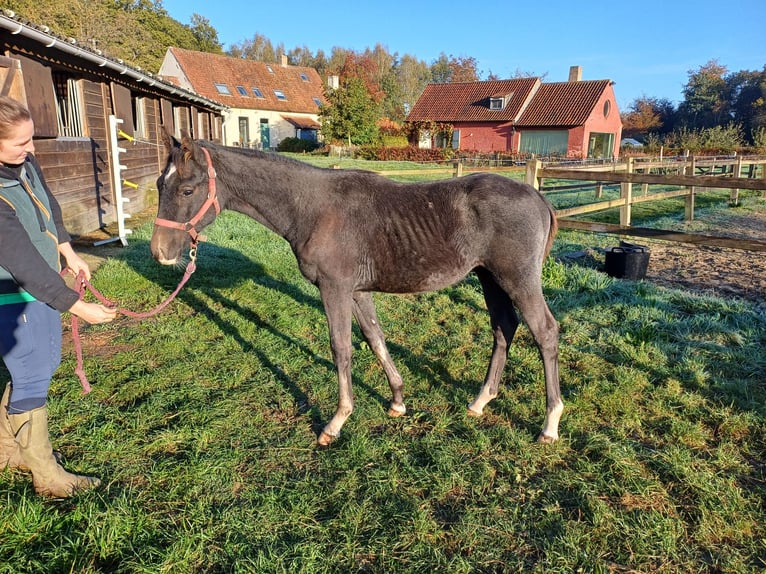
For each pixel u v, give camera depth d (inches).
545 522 96.1
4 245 76.5
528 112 1350.9
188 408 133.9
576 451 119.0
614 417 131.9
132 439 119.8
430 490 105.3
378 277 121.1
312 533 93.7
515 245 115.1
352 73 1619.1
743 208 512.4
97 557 87.2
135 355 164.9
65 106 343.6
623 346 170.1
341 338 119.9
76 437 119.7
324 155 1304.1
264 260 282.2
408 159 1215.6
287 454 117.6
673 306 210.4
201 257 282.8
